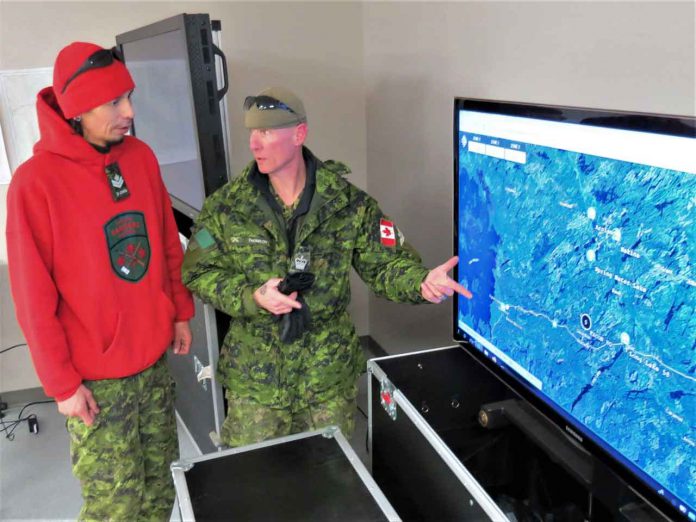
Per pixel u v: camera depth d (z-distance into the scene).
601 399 1.09
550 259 1.16
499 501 1.21
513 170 1.23
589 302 1.08
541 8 1.63
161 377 1.74
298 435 1.40
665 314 0.93
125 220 1.58
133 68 2.48
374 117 2.93
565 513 1.18
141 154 1.67
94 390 1.58
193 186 2.00
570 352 1.15
